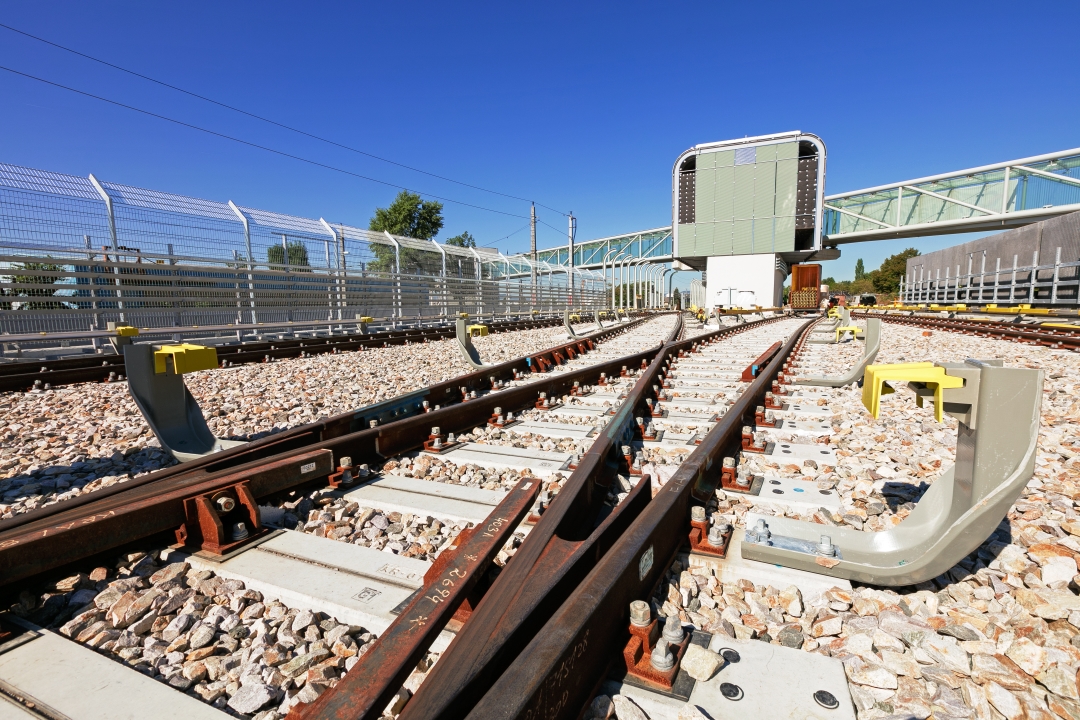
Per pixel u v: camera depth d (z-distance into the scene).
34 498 3.87
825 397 6.98
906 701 1.77
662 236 74.31
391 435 4.43
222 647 2.11
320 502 3.52
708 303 58.69
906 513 3.24
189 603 2.37
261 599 2.42
